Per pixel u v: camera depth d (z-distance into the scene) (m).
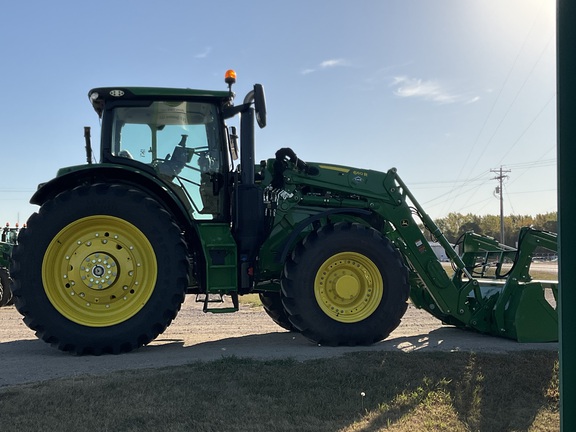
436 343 5.66
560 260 2.04
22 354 5.09
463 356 4.73
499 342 5.73
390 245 5.67
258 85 5.22
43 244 4.92
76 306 5.01
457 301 6.01
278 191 5.81
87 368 4.41
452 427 3.14
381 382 3.90
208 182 5.66
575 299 2.02
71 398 3.45
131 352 5.16
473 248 7.20
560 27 2.04
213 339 6.14
